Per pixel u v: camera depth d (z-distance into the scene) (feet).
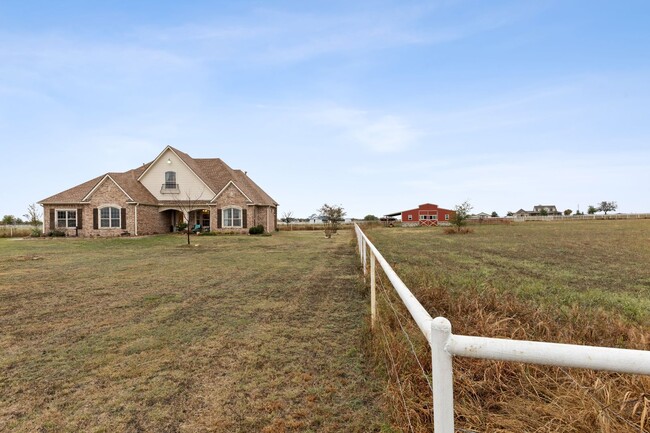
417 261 32.89
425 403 7.72
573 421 5.98
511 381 8.20
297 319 16.58
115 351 12.85
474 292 17.37
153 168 91.76
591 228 93.09
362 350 12.62
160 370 11.24
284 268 32.35
